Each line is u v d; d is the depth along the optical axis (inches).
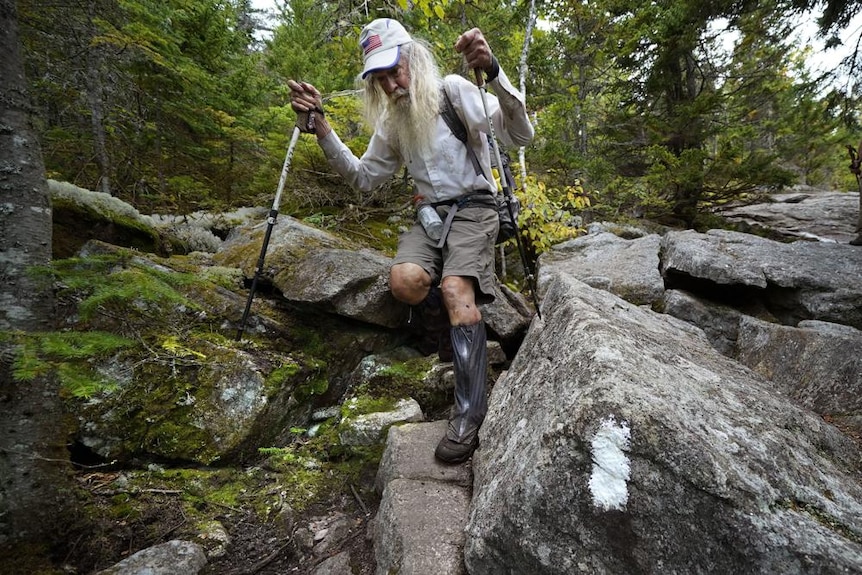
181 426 89.3
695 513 42.1
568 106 303.0
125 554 67.3
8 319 56.9
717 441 48.1
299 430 102.0
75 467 83.4
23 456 60.6
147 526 73.4
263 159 278.8
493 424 79.0
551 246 206.4
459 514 65.4
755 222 322.0
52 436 64.2
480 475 68.3
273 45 289.7
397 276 91.7
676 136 316.5
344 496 85.4
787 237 282.8
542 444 49.8
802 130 314.0
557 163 297.3
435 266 94.1
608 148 359.3
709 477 42.3
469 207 91.6
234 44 302.0
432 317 108.7
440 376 112.4
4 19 60.7
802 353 95.5
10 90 60.6
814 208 348.5
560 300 100.4
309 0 269.6
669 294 140.9
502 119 90.8
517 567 48.4
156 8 223.1
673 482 43.1
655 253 170.7
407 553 58.4
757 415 59.6
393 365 121.1
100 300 57.1
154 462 87.1
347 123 237.5
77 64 212.8
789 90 299.7
